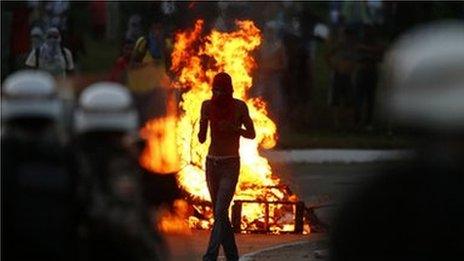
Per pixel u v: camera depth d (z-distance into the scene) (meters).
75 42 50.66
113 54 52.94
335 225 10.29
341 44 53.94
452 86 9.95
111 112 13.17
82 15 55.56
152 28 40.94
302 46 53.22
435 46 9.99
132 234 13.09
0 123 13.52
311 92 54.22
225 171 25.34
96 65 50.84
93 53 52.78
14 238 12.97
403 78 10.07
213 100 25.36
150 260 13.23
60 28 49.72
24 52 46.84
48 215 12.97
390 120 10.33
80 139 13.28
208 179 25.48
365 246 10.12
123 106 13.23
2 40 46.69
